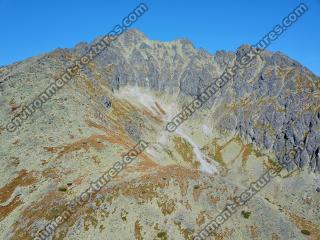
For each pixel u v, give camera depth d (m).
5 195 91.88
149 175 86.25
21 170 99.69
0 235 79.12
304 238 74.19
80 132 117.62
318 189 182.12
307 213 169.38
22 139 113.62
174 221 74.62
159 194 79.81
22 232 77.06
